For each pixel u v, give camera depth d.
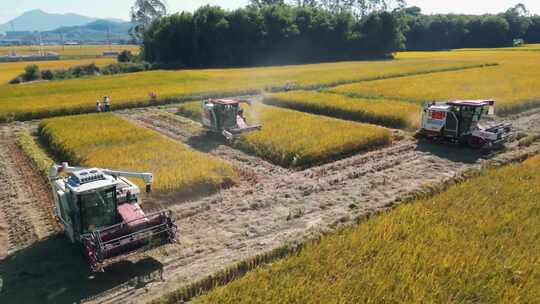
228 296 9.48
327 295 9.28
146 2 127.31
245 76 61.19
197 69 83.00
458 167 19.80
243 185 18.17
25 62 97.75
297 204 15.91
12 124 33.03
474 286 9.42
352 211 14.91
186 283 11.02
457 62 72.25
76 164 20.47
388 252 10.95
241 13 91.94
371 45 101.81
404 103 32.91
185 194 16.78
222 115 24.92
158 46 92.25
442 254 10.63
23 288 11.08
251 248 12.68
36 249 13.03
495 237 11.56
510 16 139.50
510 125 23.22
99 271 11.64
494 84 42.56
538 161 18.48
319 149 21.09
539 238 11.41
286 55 96.81
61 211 12.91
